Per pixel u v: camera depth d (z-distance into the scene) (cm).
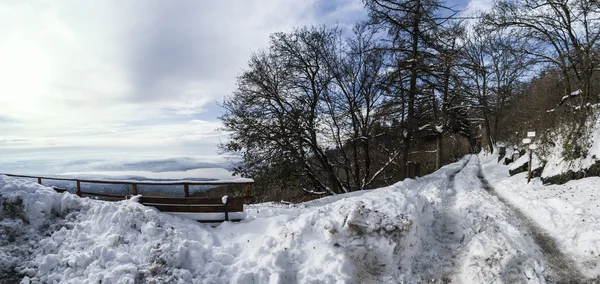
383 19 1584
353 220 607
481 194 1082
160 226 644
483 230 694
